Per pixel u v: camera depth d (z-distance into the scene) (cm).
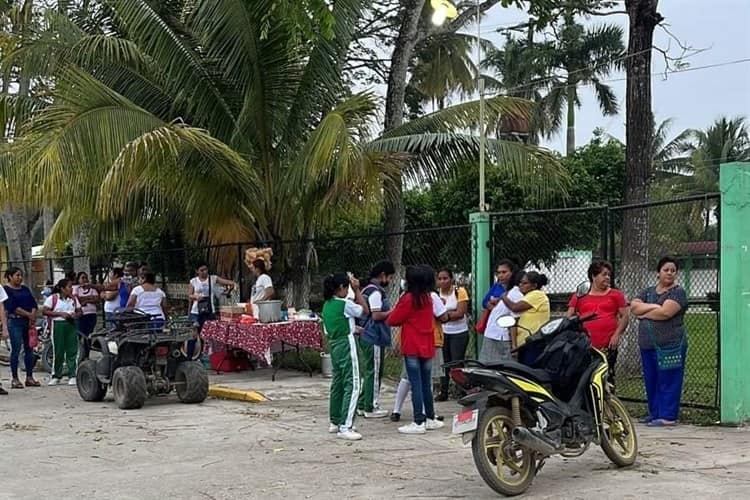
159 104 1720
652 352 941
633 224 1316
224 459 834
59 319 1478
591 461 776
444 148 1608
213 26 1547
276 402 1216
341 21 1611
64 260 2595
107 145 1399
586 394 729
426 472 757
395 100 1939
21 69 1648
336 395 948
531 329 953
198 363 1226
